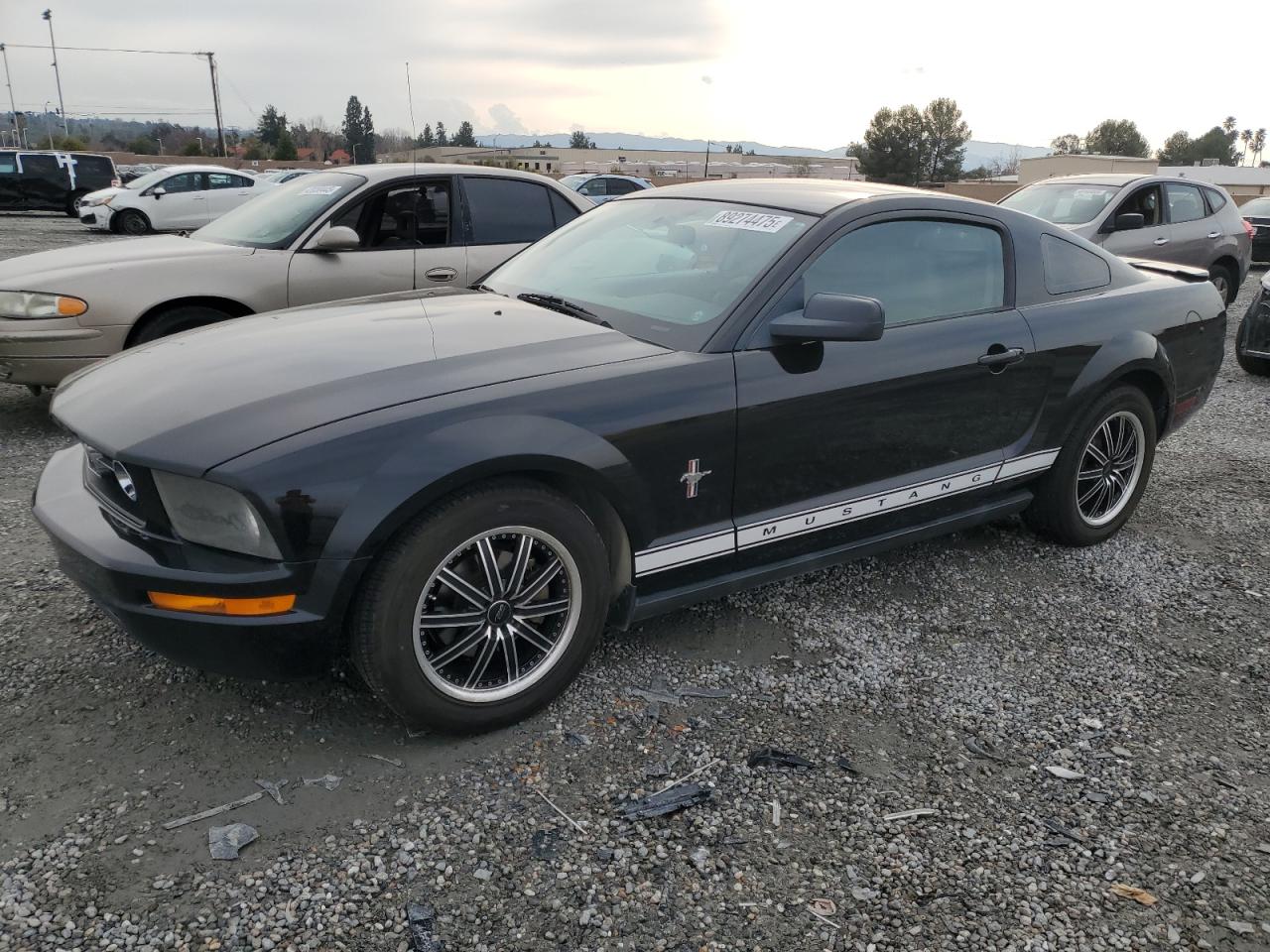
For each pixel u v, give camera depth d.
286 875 2.16
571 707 2.87
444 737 2.68
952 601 3.72
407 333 2.97
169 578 2.32
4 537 3.96
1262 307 7.90
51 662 2.99
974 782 2.62
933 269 3.50
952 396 3.46
